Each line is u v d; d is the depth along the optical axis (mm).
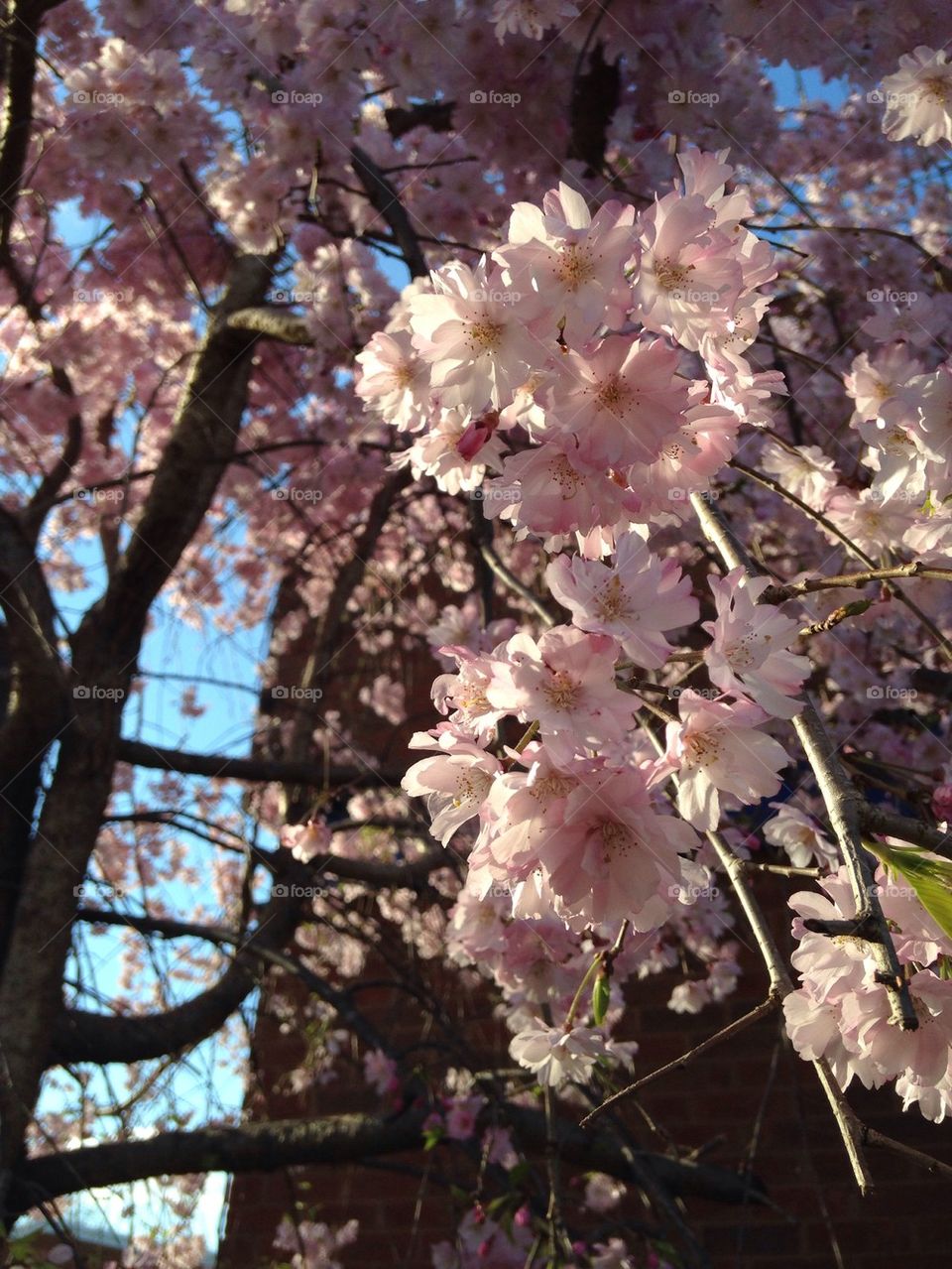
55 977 3648
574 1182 4816
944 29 3094
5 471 5051
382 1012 5816
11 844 4141
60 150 4398
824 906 1272
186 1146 3926
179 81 3824
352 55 3545
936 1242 4566
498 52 3492
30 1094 3496
